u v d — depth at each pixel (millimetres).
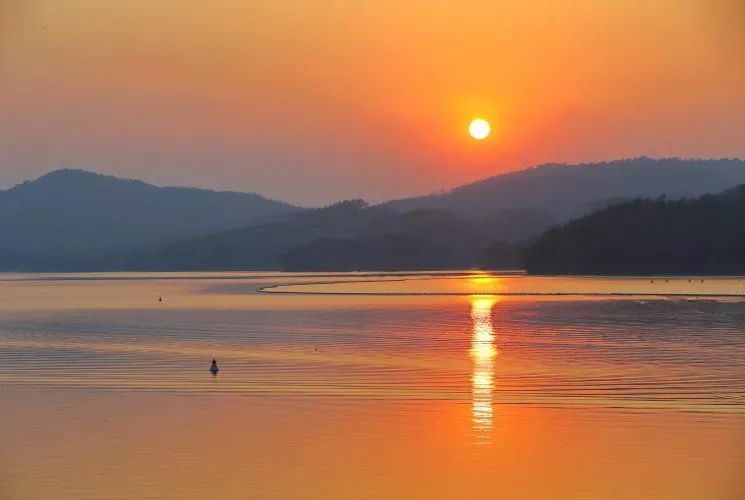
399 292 128250
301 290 139875
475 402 34594
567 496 23000
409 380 40000
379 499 22844
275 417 31984
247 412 32938
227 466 25688
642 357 47688
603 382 39062
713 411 32594
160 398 35938
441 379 40219
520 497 22969
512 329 65125
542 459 26203
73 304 106500
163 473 25062
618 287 141625
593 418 31469
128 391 37656
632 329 64500
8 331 67250
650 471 25016
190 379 40812
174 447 27828
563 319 74125
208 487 23812
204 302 107375
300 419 31625
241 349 53062
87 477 24719
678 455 26562
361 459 26344
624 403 34219
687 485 23812
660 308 87625
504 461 26078
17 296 130750
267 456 26734
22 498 23016
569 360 46594
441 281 181750
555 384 38656
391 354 49812
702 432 29281
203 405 34375
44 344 57094
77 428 30453
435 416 31953
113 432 29828
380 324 70625
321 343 56188
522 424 30625
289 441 28453
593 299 105000
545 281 177000
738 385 38062
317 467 25547
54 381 40500
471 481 24234
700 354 48906
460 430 29797
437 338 58688
